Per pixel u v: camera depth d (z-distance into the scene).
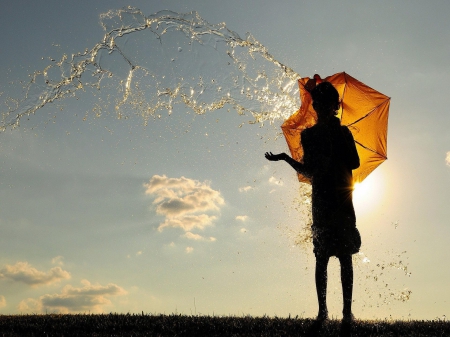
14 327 6.22
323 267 5.46
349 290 5.39
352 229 5.44
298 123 6.07
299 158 6.13
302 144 5.55
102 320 6.61
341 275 5.43
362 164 6.24
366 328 5.71
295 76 7.54
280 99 7.54
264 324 6.13
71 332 6.00
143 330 6.10
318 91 5.55
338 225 5.40
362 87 6.03
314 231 5.49
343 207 5.44
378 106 6.05
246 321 6.41
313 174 5.48
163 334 5.84
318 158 5.43
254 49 7.75
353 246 5.42
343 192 5.46
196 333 5.89
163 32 7.93
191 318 6.75
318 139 5.45
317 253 5.48
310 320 6.24
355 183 6.27
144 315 7.14
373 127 6.14
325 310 5.47
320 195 5.44
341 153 5.52
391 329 5.84
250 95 7.66
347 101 6.12
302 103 6.04
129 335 5.72
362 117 6.12
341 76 6.04
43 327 6.20
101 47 7.96
